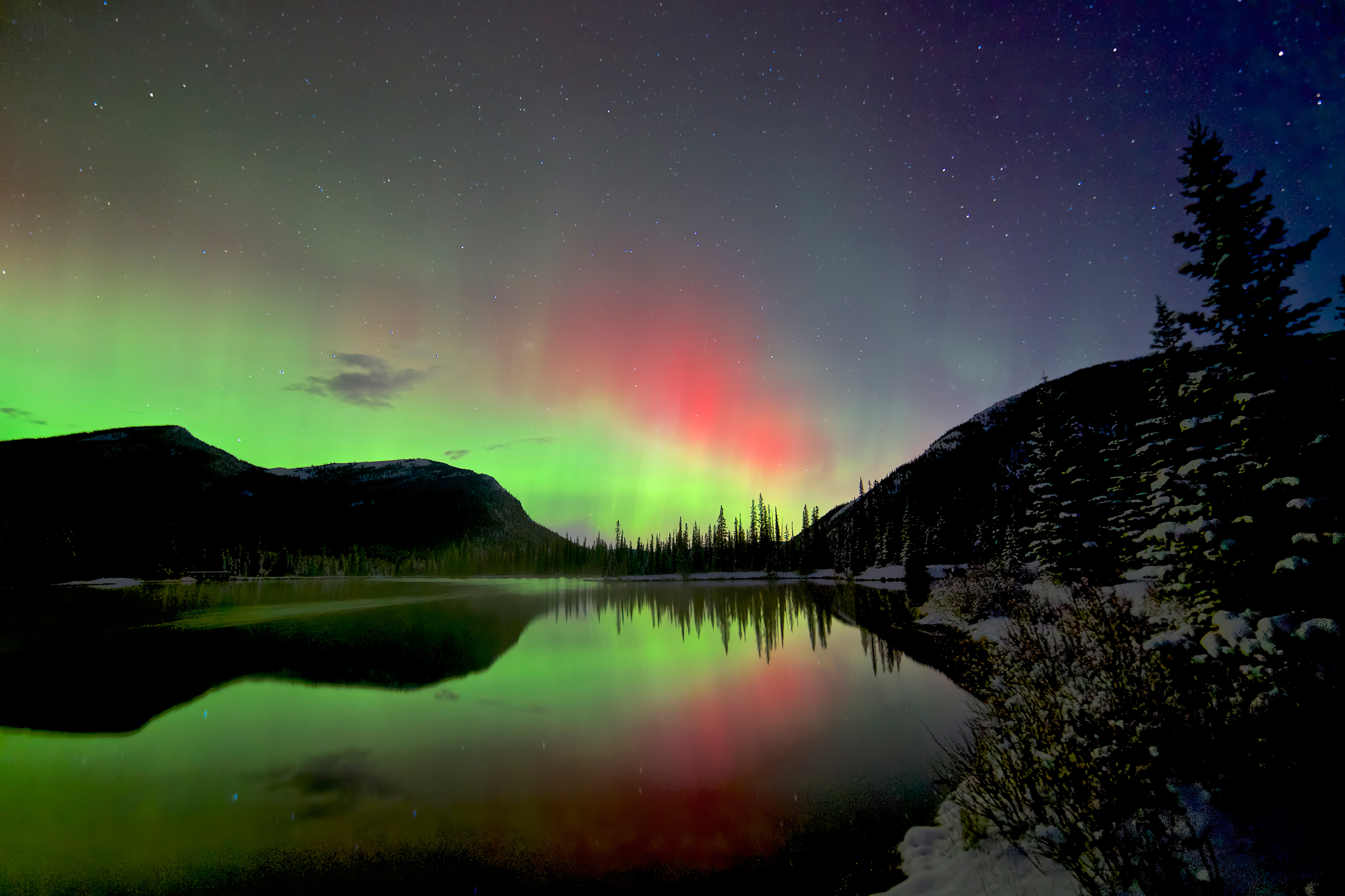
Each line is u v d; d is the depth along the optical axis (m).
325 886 5.43
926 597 33.50
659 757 8.80
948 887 4.77
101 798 7.46
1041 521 23.52
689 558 109.44
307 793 7.57
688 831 6.37
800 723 10.48
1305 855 3.67
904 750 8.70
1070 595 15.55
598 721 11.04
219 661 18.58
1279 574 7.12
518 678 15.55
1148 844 4.08
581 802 7.21
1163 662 4.97
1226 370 8.98
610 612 37.81
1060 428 23.92
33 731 10.66
